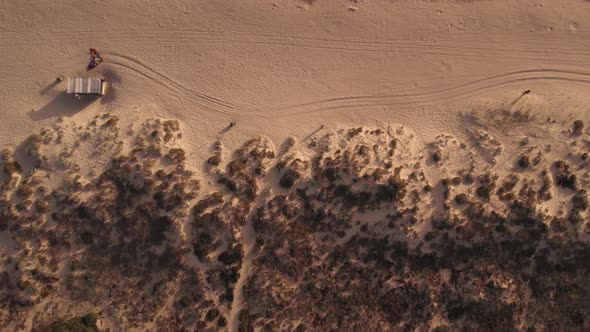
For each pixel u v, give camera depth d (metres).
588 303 33.50
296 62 38.69
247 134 37.25
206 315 33.59
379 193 34.84
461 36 38.72
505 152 36.03
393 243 34.44
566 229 34.00
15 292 33.88
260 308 33.75
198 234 34.50
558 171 35.28
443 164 35.81
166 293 33.91
